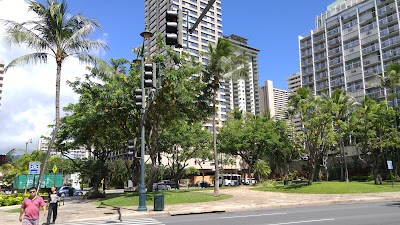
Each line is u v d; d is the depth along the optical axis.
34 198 9.24
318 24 102.12
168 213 16.89
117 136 32.78
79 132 30.39
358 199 22.31
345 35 88.81
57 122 21.16
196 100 26.72
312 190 29.56
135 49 26.47
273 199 24.11
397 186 34.59
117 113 25.81
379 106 43.81
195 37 104.81
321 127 33.75
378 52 80.38
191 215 16.44
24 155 56.22
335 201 21.48
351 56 86.25
